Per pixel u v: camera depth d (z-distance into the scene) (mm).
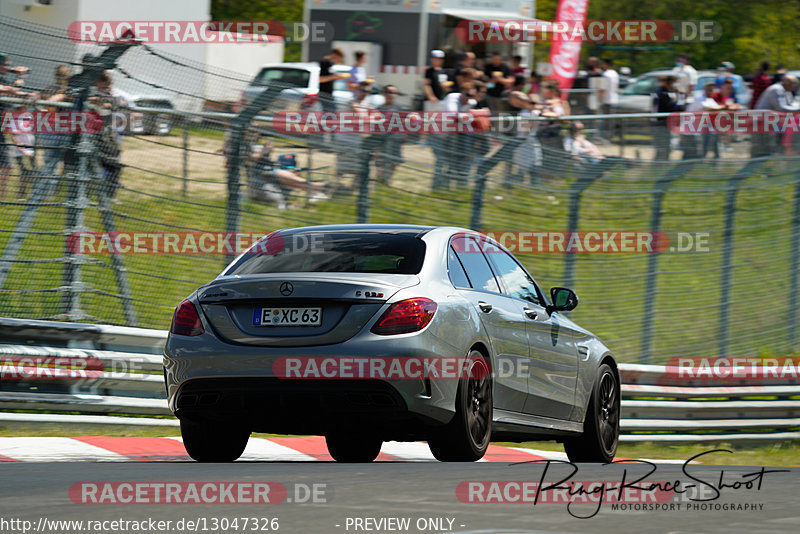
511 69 68625
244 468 22047
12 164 34094
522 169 43594
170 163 36750
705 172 48406
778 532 14773
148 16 68875
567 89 76812
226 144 37656
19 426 32156
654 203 46875
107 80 35406
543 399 28844
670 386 43969
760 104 78125
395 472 21109
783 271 50812
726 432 44781
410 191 40875
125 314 36062
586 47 121375
